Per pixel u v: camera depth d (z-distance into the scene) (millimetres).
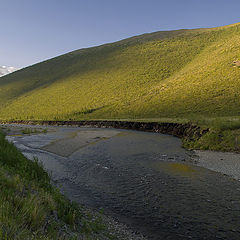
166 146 17500
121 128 37125
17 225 3416
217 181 8789
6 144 11016
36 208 4137
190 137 19641
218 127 17375
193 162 12062
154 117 41969
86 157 13867
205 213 6102
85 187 8336
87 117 56344
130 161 12656
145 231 5172
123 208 6457
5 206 3828
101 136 25328
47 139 22938
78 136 25578
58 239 3623
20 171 7121
